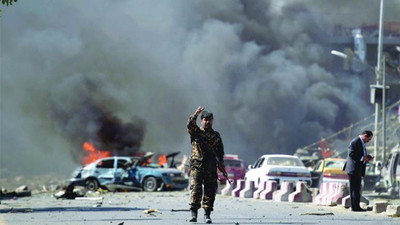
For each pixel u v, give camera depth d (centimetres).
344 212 3259
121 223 2327
